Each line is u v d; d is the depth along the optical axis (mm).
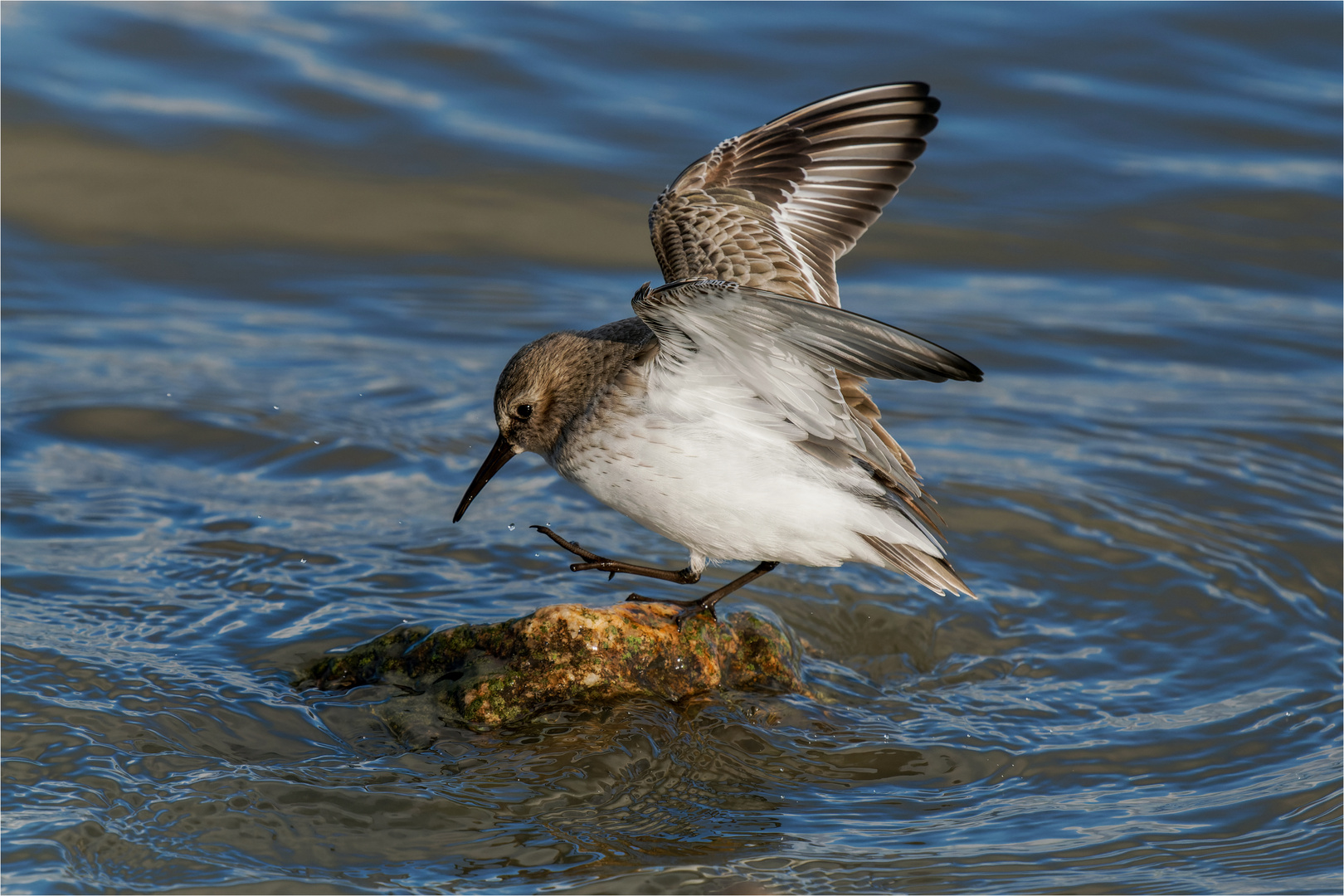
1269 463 12953
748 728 8914
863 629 10664
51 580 10375
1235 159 17797
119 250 15602
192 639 9742
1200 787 8656
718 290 6852
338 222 16281
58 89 17281
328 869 7492
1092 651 10406
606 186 16953
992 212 17109
